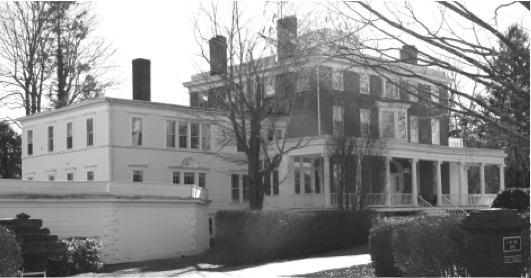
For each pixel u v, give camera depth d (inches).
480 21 347.6
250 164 1312.7
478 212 539.8
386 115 1668.3
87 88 2119.8
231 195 1760.6
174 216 1289.4
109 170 1521.9
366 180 1425.9
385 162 1637.6
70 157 1657.2
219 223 1087.0
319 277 770.2
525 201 1088.2
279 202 1684.3
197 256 1267.2
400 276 704.4
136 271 1021.8
